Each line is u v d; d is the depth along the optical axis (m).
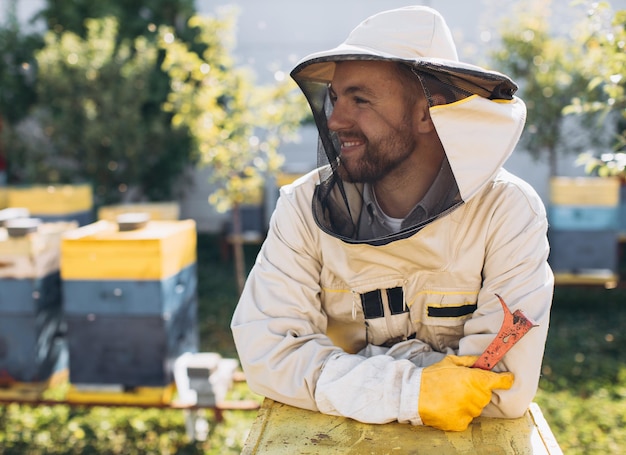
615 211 5.37
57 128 6.70
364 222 1.43
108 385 3.12
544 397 3.71
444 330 1.47
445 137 1.26
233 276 6.66
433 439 1.31
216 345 4.68
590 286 5.69
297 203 1.52
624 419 3.40
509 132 1.28
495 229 1.39
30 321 3.13
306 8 8.24
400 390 1.34
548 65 6.31
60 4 7.84
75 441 3.30
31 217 5.16
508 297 1.37
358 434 1.33
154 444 3.26
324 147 1.44
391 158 1.37
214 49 5.14
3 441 3.29
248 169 4.80
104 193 6.95
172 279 3.14
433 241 1.36
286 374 1.44
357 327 1.57
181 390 3.20
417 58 1.27
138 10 8.01
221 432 3.26
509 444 1.29
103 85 6.81
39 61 6.74
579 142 7.12
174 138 7.29
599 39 2.33
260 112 4.88
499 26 6.61
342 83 1.36
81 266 3.04
